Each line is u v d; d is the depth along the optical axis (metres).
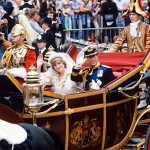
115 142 28.98
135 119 30.14
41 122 26.09
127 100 29.42
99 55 32.56
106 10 59.47
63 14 60.81
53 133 22.05
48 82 28.83
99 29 55.75
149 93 28.19
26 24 34.16
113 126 28.70
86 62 31.56
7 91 26.08
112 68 31.80
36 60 33.31
